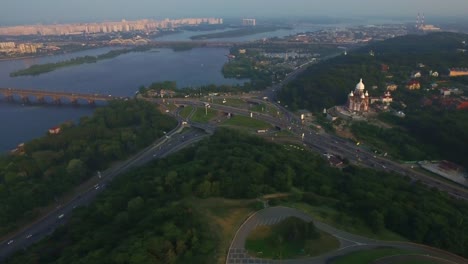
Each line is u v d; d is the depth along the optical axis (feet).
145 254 582.35
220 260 594.65
